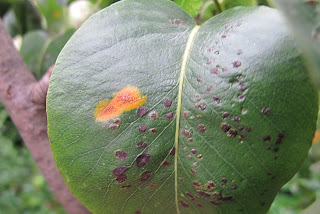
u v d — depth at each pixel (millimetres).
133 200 91
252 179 85
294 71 81
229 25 86
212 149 85
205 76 84
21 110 114
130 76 85
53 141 87
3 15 232
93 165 88
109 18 89
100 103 85
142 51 87
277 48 81
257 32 83
